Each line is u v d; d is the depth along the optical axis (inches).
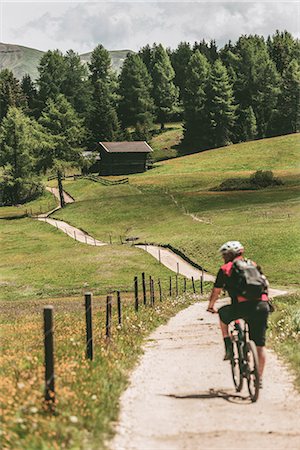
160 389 438.0
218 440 321.1
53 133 5029.5
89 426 328.5
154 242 3152.1
